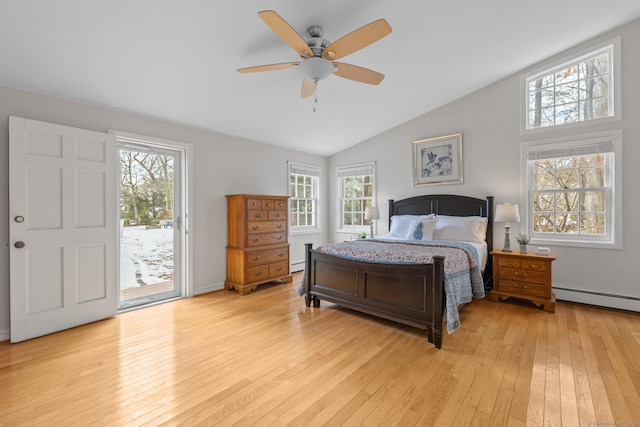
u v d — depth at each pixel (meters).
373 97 4.00
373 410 1.69
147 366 2.17
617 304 3.36
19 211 2.55
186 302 3.69
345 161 5.81
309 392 1.86
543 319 3.08
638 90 3.23
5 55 2.31
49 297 2.72
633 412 1.65
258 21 2.30
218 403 1.76
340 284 3.21
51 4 1.94
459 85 4.05
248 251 4.09
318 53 2.39
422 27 2.75
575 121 3.64
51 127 2.72
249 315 3.23
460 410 1.68
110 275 3.13
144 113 3.46
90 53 2.43
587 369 2.10
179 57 2.62
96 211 3.02
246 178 4.64
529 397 1.79
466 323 2.98
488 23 2.84
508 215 3.66
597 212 3.55
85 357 2.30
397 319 2.73
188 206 3.91
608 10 2.96
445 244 3.54
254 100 3.57
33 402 1.76
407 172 4.99
